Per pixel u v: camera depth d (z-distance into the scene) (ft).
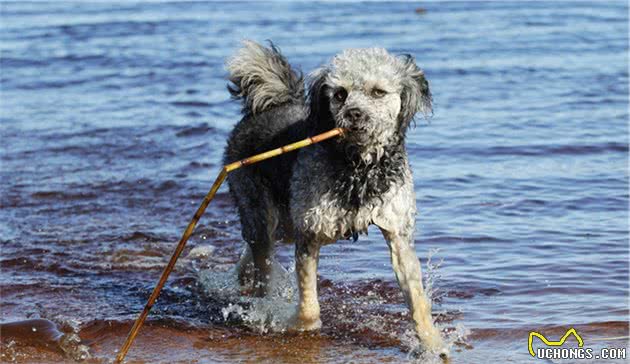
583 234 35.76
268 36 80.48
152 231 37.73
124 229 37.99
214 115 57.16
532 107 56.24
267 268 30.55
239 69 31.12
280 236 30.45
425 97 26.55
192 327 28.48
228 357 26.35
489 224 37.19
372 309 29.81
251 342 27.45
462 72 66.23
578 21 85.46
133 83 67.36
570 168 44.52
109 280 32.81
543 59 69.87
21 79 69.67
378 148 25.21
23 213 40.22
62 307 30.09
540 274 31.91
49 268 33.83
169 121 55.98
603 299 29.66
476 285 31.14
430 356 25.94
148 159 48.29
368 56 25.38
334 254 34.63
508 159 46.21
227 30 86.22
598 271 31.96
